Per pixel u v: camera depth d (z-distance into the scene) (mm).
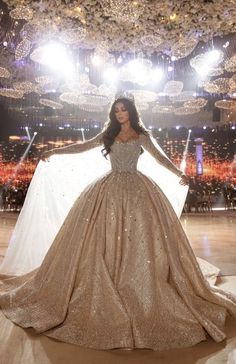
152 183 3395
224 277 4484
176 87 5656
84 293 2982
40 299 3229
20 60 6281
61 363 2498
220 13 4504
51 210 4512
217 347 2740
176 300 2961
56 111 12453
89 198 3299
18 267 4457
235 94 7082
